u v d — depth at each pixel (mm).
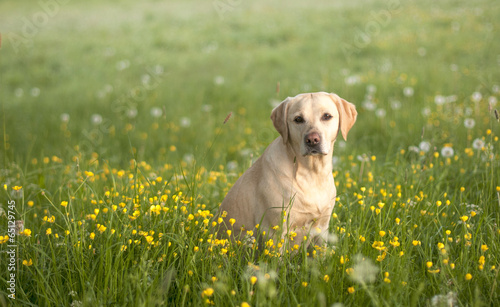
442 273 2732
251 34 16016
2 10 20703
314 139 3193
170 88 10750
